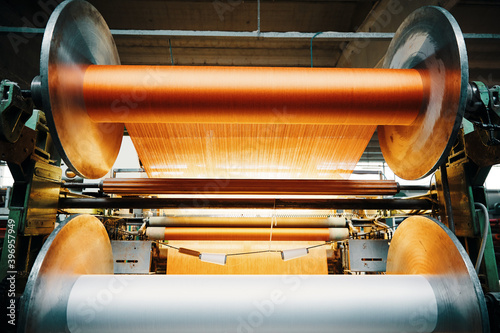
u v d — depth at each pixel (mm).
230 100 1917
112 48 2393
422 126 1982
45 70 1538
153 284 1763
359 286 1774
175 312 1686
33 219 2246
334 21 6297
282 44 6918
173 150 2607
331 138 2553
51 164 2586
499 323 1821
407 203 2756
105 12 6066
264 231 3672
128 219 4809
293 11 6055
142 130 2471
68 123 1768
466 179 2338
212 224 3586
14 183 2219
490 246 2270
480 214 2252
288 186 2498
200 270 4242
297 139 2551
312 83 1919
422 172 2094
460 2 5449
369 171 5523
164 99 1911
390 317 1715
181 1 5816
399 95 1923
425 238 1969
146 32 3566
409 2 4949
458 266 1627
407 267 2166
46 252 1577
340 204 2732
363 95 1916
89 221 2074
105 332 1703
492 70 7145
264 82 1911
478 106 1935
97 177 2338
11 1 5855
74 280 1796
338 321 1704
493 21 5859
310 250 4324
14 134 1957
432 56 1889
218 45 6906
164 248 4473
